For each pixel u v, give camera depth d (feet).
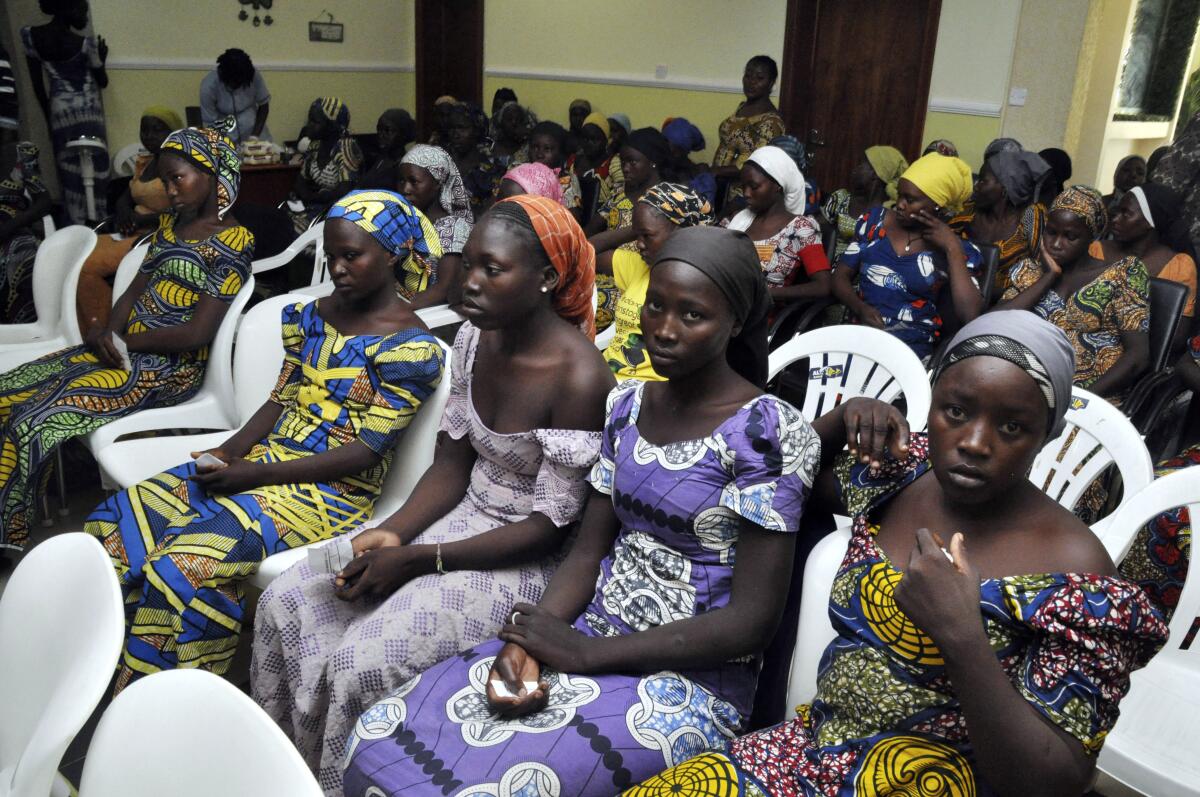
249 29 27.76
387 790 4.94
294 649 6.63
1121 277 10.82
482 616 6.40
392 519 7.00
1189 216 15.33
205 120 25.20
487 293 6.35
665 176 18.56
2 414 10.21
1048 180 16.96
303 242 14.89
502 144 25.93
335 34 29.78
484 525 7.00
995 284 13.96
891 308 12.16
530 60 29.45
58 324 12.44
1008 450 4.23
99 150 22.95
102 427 9.73
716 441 5.42
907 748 4.44
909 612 4.09
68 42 22.59
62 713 4.09
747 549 5.36
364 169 25.50
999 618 4.19
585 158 23.57
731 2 24.63
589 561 6.04
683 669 5.45
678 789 4.64
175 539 7.30
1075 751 4.00
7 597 5.10
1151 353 10.82
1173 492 6.43
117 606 4.41
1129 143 27.27
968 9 21.43
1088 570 4.29
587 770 4.95
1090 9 19.90
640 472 5.65
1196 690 6.22
